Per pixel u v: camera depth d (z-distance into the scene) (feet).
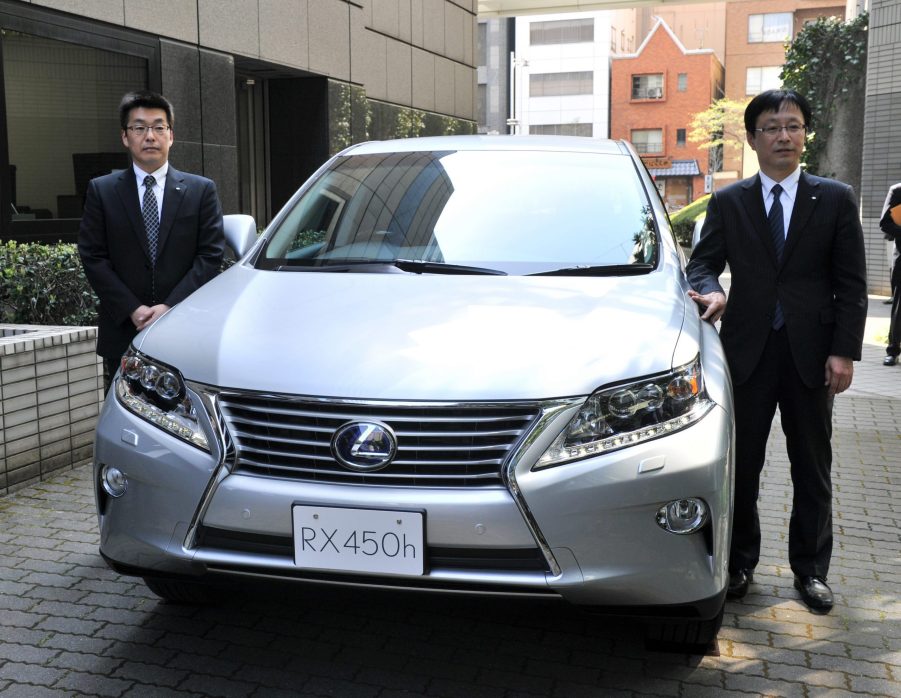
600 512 7.51
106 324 11.89
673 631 9.07
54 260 17.98
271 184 41.14
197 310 9.44
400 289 9.54
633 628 10.00
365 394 7.70
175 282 11.99
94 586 10.89
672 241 11.12
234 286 10.14
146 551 8.19
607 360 7.98
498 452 7.61
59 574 11.22
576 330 8.42
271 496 7.69
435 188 11.84
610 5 75.15
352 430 7.66
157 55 29.14
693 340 8.70
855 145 63.36
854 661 9.38
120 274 11.89
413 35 49.03
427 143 13.38
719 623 8.84
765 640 9.84
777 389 10.62
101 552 8.77
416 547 7.50
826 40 63.26
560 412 7.62
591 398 7.72
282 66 36.40
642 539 7.64
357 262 10.64
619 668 9.12
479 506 7.45
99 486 8.73
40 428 14.87
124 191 11.84
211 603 10.32
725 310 10.79
